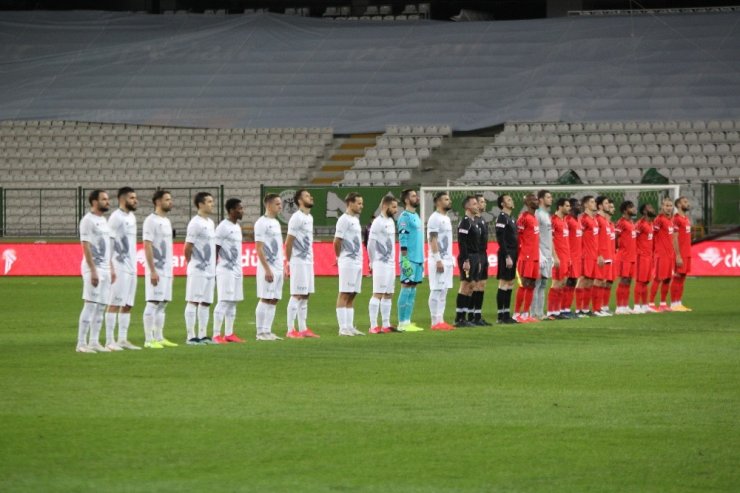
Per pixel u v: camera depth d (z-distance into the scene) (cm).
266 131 13700
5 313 6309
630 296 7638
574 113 12988
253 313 6406
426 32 14938
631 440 2645
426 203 9550
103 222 4353
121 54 15338
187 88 14575
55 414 2952
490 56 14250
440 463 2428
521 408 3041
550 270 5841
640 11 14938
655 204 9538
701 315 6069
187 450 2539
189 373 3709
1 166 13738
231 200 4775
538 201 5734
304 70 14600
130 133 14050
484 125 13138
